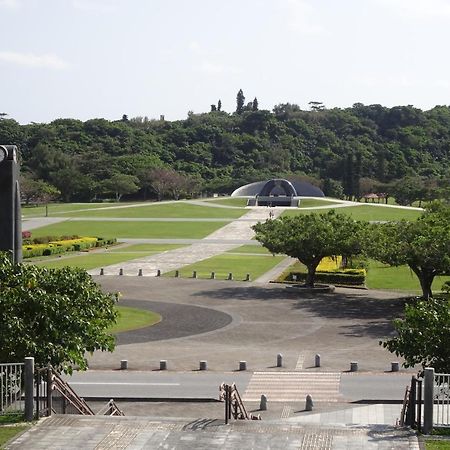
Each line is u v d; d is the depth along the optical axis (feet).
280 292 238.89
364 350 160.35
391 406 119.03
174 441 71.72
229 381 135.64
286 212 534.37
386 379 136.98
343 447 70.54
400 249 199.62
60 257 329.11
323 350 160.66
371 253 209.97
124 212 534.78
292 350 160.76
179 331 179.93
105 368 144.25
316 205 582.76
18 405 85.61
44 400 86.17
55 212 544.21
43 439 72.02
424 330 91.35
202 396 124.88
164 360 148.05
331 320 193.47
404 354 93.66
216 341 169.78
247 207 572.92
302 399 124.67
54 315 89.56
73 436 73.00
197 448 69.82
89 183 654.12
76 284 96.68
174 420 79.05
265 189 635.66
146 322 190.19
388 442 72.13
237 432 74.64
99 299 98.84
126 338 171.63
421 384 80.07
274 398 125.29
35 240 362.12
